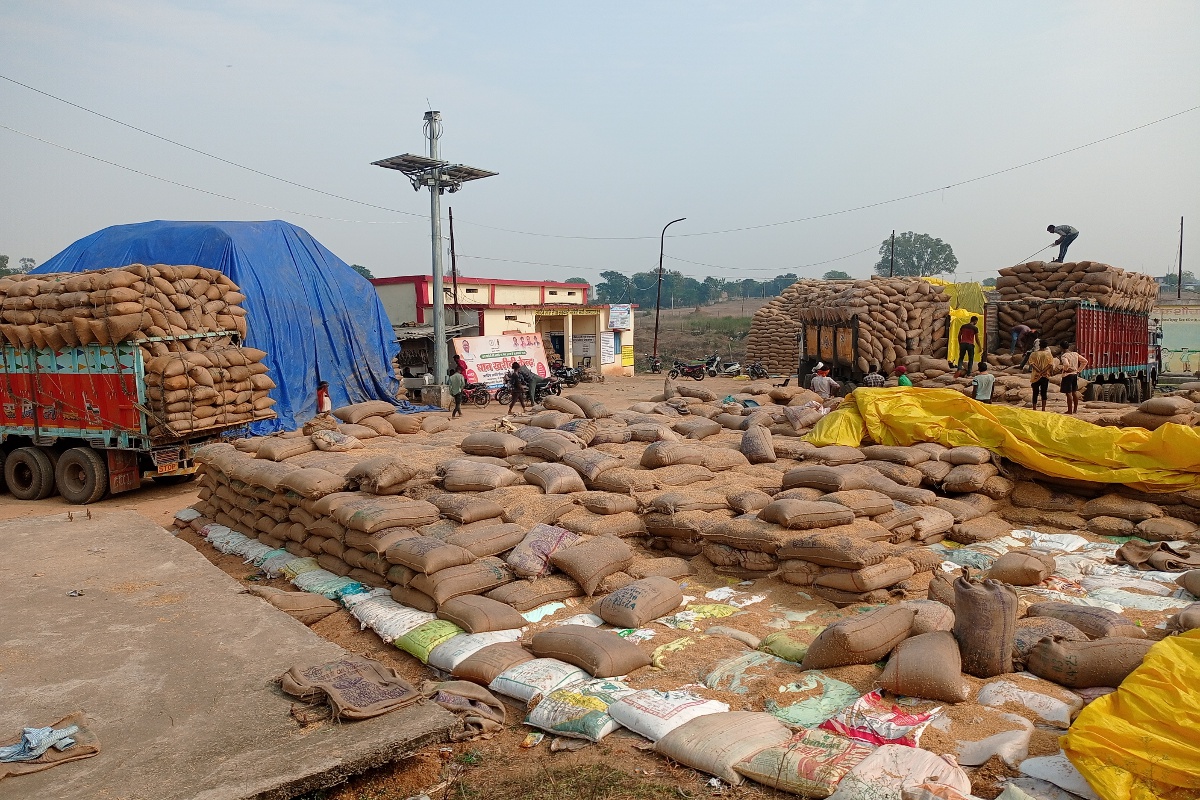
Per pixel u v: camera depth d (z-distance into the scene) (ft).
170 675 16.28
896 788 11.60
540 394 92.79
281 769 12.66
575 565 21.95
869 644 16.60
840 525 23.18
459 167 82.89
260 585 25.14
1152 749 11.52
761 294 456.86
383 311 78.54
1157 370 83.97
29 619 19.53
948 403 33.96
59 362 42.70
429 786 13.99
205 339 44.34
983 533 26.27
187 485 47.26
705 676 17.16
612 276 366.22
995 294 66.08
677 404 45.39
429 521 24.76
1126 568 23.65
